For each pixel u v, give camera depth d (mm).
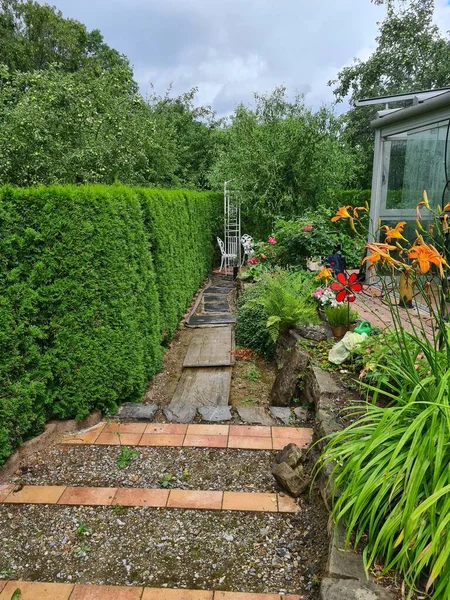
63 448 2633
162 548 1845
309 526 1931
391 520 1368
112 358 3018
